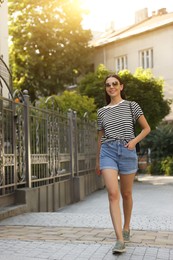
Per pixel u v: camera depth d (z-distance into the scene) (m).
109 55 33.47
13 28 31.61
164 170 28.58
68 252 4.57
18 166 8.51
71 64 32.12
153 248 4.74
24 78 31.50
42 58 31.84
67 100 18.25
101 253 4.52
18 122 8.55
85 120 15.48
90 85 22.92
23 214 7.74
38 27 31.05
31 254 4.49
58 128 11.29
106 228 6.21
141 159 31.31
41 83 31.83
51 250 4.66
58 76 32.00
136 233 5.79
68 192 11.95
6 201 7.89
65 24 32.06
